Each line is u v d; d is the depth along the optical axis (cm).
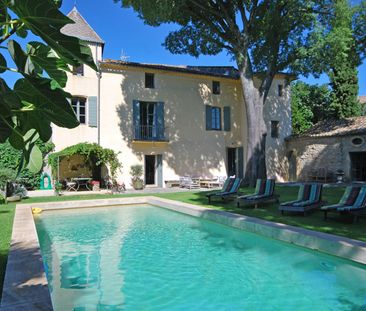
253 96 1642
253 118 1636
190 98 2095
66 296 454
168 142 2002
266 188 1073
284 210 859
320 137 2072
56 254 662
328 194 1256
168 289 474
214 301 430
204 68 2431
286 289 460
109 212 1153
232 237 765
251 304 418
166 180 1981
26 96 108
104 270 562
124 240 763
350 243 518
